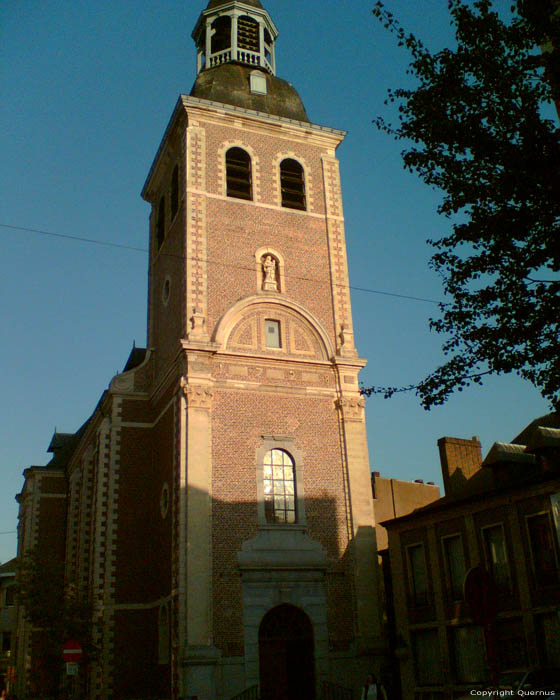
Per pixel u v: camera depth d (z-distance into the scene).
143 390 33.34
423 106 13.35
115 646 28.89
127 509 31.12
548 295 13.05
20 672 41.03
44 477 47.06
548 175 12.41
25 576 32.31
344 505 29.22
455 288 13.92
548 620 22.06
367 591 27.94
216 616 25.83
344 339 31.67
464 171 13.29
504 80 12.92
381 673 27.06
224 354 29.42
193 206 31.88
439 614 25.89
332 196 34.94
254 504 27.81
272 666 26.19
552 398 13.42
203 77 36.22
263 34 38.34
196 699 24.30
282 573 27.19
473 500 25.00
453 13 13.30
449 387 14.09
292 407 29.86
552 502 22.25
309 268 32.94
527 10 12.59
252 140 34.47
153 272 37.09
